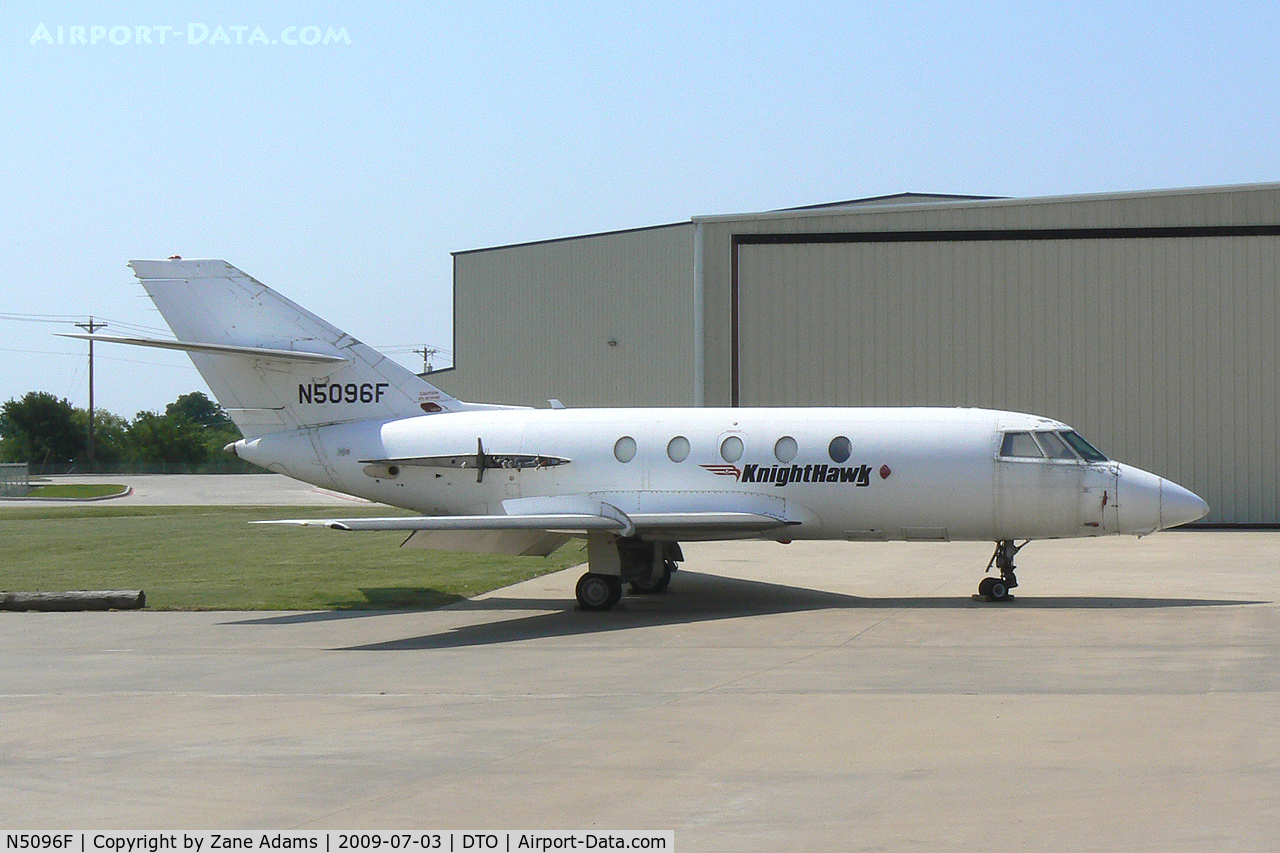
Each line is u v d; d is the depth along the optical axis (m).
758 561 31.09
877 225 41.09
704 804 9.89
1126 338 39.91
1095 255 40.06
